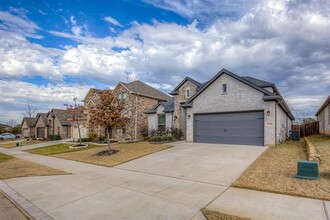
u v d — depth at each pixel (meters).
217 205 5.25
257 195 5.87
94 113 14.49
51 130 39.06
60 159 14.07
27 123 47.62
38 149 21.67
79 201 5.98
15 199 6.38
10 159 14.98
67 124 36.44
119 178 8.37
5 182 8.30
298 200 5.39
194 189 6.61
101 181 8.00
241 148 13.58
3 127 59.28
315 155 9.41
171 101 24.98
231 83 15.98
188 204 5.39
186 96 21.09
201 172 8.68
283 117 19.06
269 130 14.29
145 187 7.02
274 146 14.02
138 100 24.48
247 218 4.43
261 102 14.66
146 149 15.01
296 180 6.86
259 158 10.51
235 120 15.82
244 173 8.12
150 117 23.81
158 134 21.16
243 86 15.45
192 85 20.81
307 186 6.27
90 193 6.62
